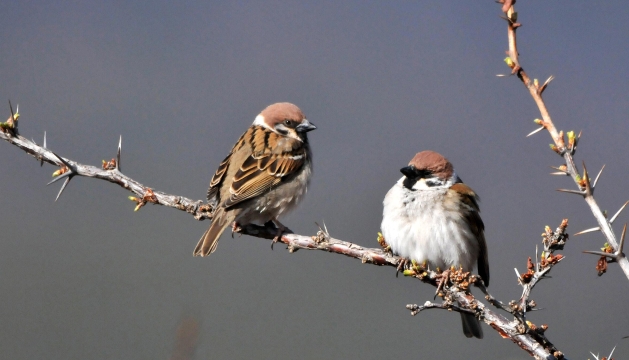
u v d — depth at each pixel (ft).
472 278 24.88
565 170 18.51
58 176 30.76
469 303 23.65
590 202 18.20
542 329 21.65
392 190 34.09
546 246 21.72
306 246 29.09
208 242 32.09
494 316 22.54
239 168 35.65
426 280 25.94
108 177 31.32
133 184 31.60
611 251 17.95
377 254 27.27
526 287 21.72
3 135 31.37
